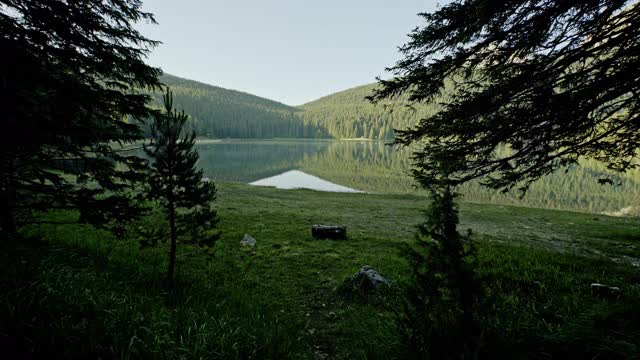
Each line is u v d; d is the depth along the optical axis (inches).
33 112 194.5
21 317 138.1
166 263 333.1
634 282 356.5
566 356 133.5
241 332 190.4
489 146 202.8
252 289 304.0
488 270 361.7
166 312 200.4
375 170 2849.4
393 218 792.9
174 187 258.4
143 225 460.4
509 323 159.6
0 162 208.2
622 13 161.9
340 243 499.5
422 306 137.5
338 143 7578.7
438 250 134.4
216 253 397.4
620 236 682.2
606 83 164.4
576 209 1547.7
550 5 165.0
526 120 182.7
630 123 185.2
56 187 249.4
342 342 220.5
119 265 286.2
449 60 200.2
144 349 148.2
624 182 2345.0
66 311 156.1
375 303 285.1
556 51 183.6
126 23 266.2
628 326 146.8
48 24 218.7
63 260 231.8
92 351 136.5
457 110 199.8
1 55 188.2
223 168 2711.6
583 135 198.1
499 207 1093.8
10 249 196.4
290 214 732.7
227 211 703.7
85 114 242.2
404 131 227.1
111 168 263.3
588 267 407.8
